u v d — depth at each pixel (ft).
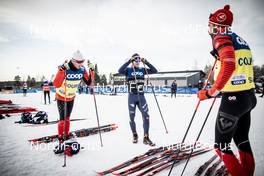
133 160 9.04
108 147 11.39
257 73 135.23
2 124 18.52
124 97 59.31
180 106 32.91
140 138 13.37
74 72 10.95
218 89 5.67
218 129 6.20
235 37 6.09
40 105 36.11
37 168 8.54
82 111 27.48
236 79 5.94
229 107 5.99
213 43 6.07
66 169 8.42
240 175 5.85
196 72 117.91
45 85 38.88
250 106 6.03
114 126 16.70
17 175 7.87
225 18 6.04
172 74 116.88
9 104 37.19
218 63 6.56
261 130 14.65
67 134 11.15
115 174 7.79
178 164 8.69
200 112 25.53
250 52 6.32
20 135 14.39
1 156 10.02
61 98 10.91
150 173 7.75
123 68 12.96
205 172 7.80
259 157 9.16
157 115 23.39
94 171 8.21
